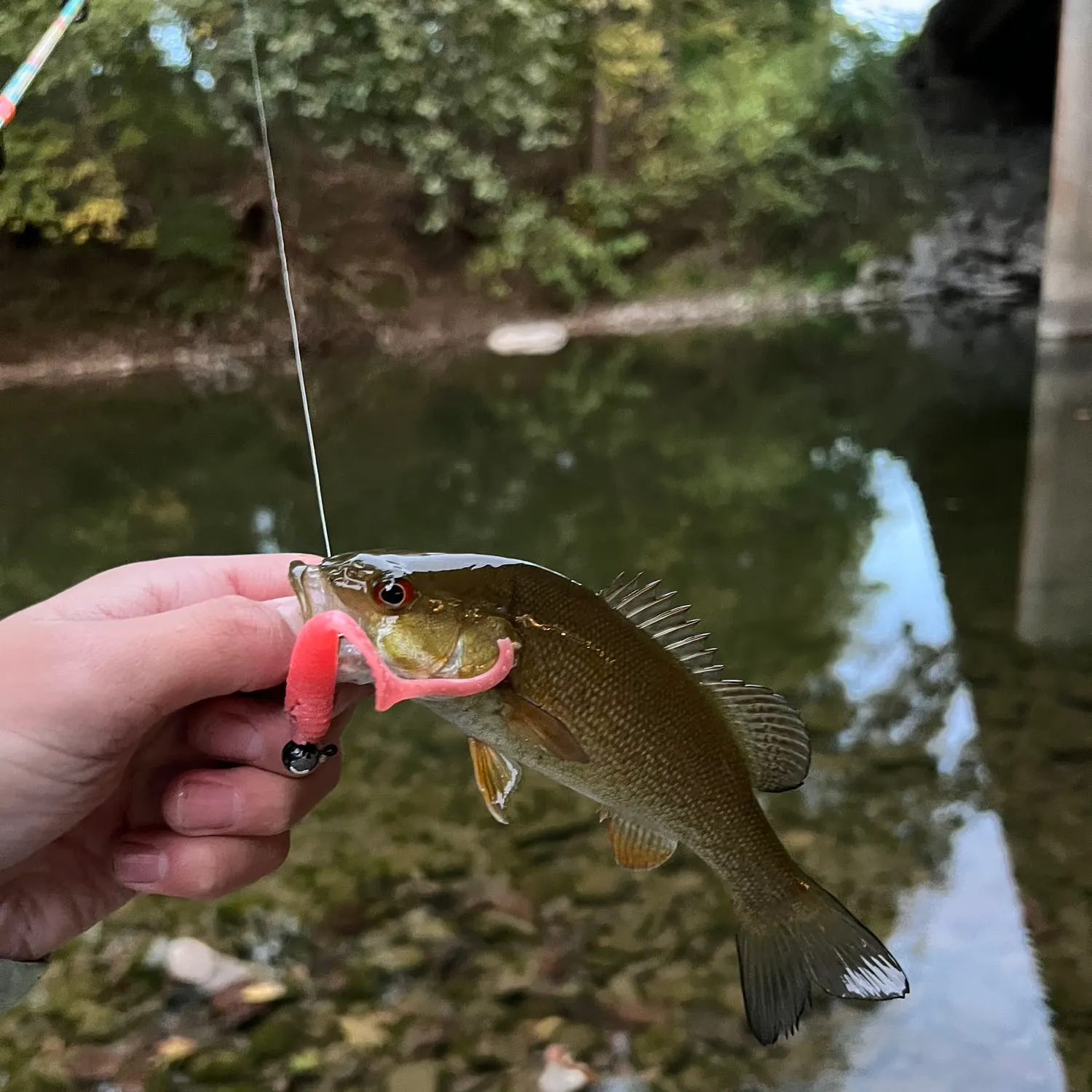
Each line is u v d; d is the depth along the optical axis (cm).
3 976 29
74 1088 37
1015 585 75
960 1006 38
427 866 47
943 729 56
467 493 111
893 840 47
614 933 43
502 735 28
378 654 26
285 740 27
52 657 24
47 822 24
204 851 28
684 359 188
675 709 29
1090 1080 35
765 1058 37
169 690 24
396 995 40
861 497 102
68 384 167
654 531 95
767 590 78
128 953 42
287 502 109
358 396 164
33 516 104
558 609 28
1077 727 55
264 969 42
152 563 31
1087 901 42
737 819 30
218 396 162
